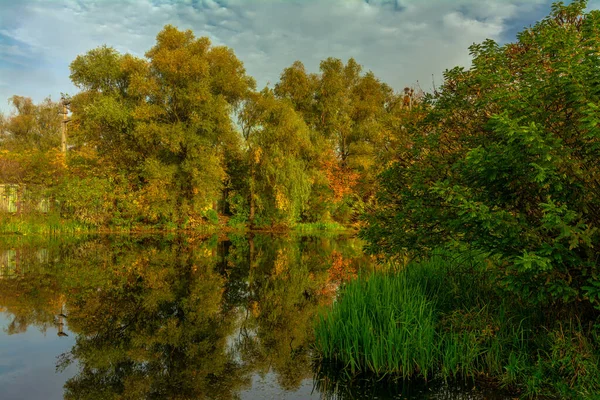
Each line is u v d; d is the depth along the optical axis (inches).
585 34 149.3
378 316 203.0
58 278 410.9
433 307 214.2
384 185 252.7
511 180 162.6
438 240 215.3
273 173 992.9
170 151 911.0
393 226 233.5
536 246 150.9
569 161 146.3
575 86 139.3
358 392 167.8
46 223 803.4
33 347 224.2
